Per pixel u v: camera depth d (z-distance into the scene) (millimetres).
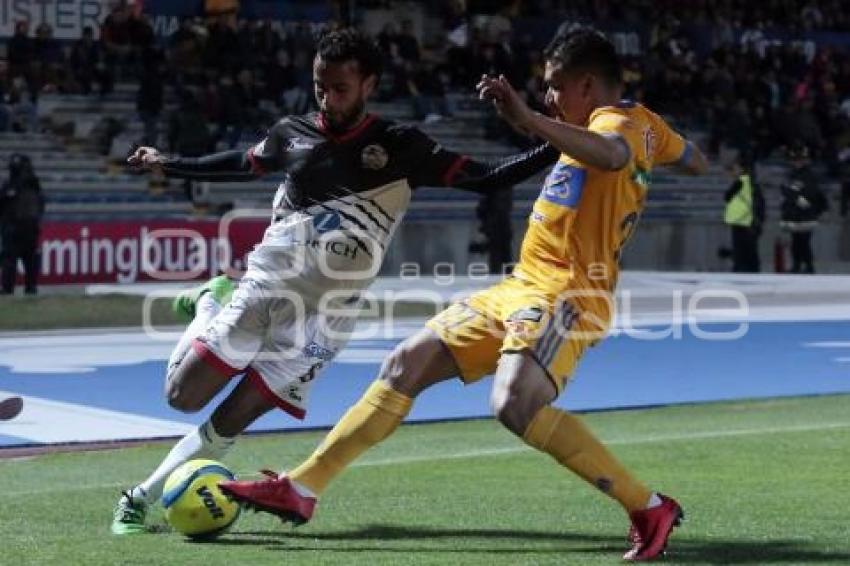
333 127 16016
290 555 15203
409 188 16219
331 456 15258
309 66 69125
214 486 15961
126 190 63812
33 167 62406
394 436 25375
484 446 24094
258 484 15062
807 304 53250
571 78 14828
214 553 15320
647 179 15062
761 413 28641
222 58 67562
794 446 23781
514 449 23625
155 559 14992
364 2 76625
